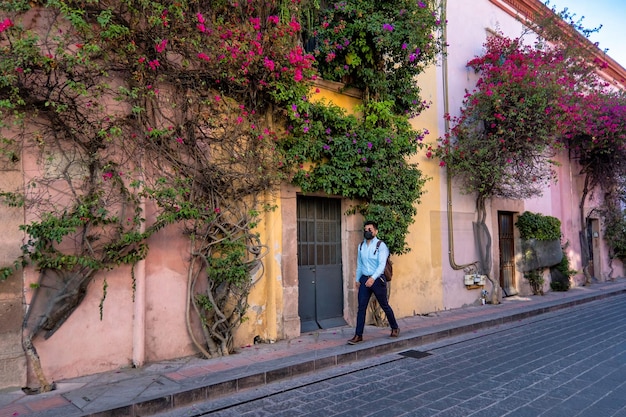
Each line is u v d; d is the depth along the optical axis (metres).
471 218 11.42
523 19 13.82
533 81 10.59
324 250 8.28
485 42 12.34
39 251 4.99
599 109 13.36
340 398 4.87
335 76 8.34
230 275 6.27
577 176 16.23
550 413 4.32
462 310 10.44
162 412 4.52
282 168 7.23
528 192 11.61
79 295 5.31
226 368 5.56
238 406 4.69
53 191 5.23
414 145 8.84
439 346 7.34
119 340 5.62
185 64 6.17
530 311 10.31
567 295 13.33
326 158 7.86
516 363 6.18
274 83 6.77
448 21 11.20
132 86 5.84
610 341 7.45
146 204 5.95
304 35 7.97
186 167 6.29
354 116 8.12
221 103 6.64
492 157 10.74
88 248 5.36
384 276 7.21
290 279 7.37
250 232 6.89
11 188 4.98
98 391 4.76
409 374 5.75
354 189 7.92
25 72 4.95
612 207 17.19
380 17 8.04
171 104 6.17
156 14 5.73
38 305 5.04
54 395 4.68
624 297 13.79
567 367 5.93
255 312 6.96
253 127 6.91
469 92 11.62
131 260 5.64
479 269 11.41
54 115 5.26
